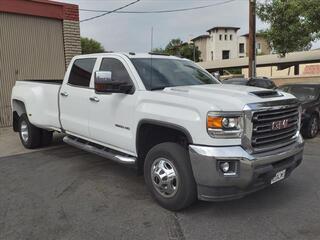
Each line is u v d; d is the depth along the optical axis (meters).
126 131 5.48
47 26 13.29
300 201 5.21
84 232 4.33
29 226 4.50
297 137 5.13
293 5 13.28
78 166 7.07
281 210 4.90
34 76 13.02
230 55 85.69
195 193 4.62
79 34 14.15
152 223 4.55
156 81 5.49
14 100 8.86
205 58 87.56
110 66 5.98
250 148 4.34
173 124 4.66
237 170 4.28
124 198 5.38
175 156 4.63
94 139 6.28
